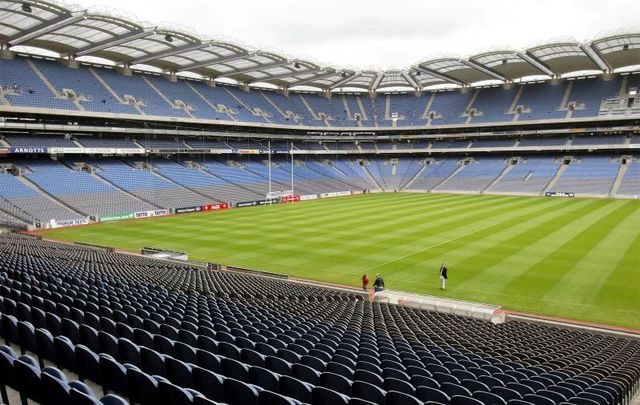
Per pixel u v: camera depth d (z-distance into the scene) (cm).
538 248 3647
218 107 8356
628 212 5500
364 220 5359
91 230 5003
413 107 10406
